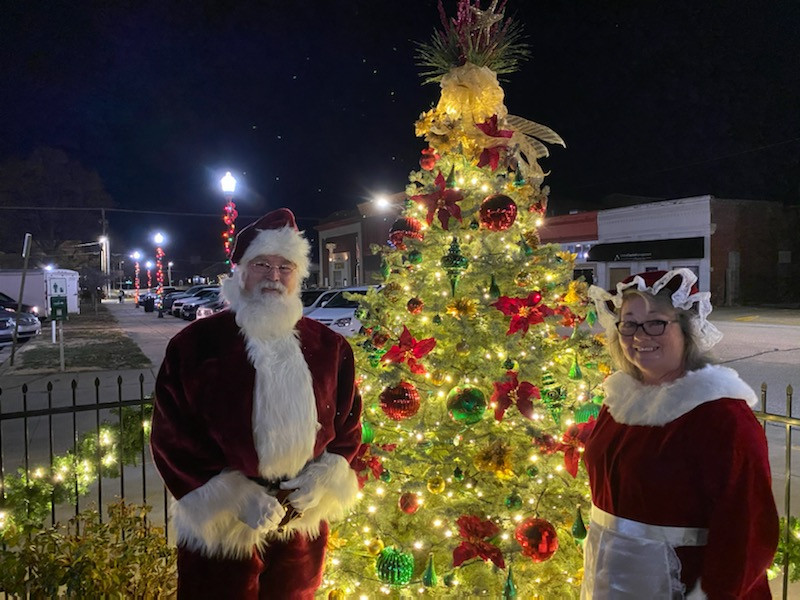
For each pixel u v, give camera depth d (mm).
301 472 2281
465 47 3217
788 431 3057
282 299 2316
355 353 3234
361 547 2947
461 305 2789
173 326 23484
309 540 2357
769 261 27453
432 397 2977
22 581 2752
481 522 2512
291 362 2270
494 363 2762
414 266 3088
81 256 49500
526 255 2982
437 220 3082
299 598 2336
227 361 2236
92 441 4250
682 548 1684
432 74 3400
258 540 2221
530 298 2762
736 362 11289
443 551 2801
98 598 2689
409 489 2721
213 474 2189
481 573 2756
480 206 2941
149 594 2898
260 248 2330
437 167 3219
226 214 8930
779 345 13633
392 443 2953
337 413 2465
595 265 29500
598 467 1946
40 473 3758
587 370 3033
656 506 1712
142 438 4258
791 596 3357
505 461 2596
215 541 2160
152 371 11336
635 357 1858
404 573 2568
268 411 2178
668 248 26625
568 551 2834
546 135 3412
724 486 1611
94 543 2861
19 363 12797
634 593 1725
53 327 16453
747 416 1672
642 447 1773
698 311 1812
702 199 25453
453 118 3160
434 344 2818
